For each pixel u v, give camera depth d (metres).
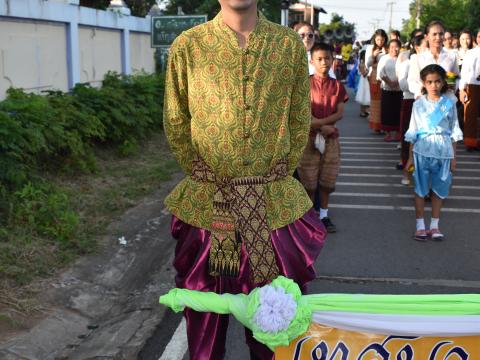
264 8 20.05
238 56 2.42
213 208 2.55
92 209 6.07
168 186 7.31
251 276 2.53
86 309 4.21
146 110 9.45
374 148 10.84
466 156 9.95
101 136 7.81
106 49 10.18
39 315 3.90
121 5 11.08
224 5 2.39
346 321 2.31
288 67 2.48
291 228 2.58
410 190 7.77
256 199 2.49
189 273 2.62
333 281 4.77
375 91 11.99
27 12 7.39
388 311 2.30
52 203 5.32
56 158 6.81
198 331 2.64
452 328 2.29
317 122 5.60
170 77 2.53
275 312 2.24
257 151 2.48
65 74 8.61
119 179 7.31
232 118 2.43
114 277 4.76
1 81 7.03
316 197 5.97
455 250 5.53
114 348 3.69
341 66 24.08
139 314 4.18
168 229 5.91
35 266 4.52
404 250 5.52
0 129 5.45
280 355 2.35
